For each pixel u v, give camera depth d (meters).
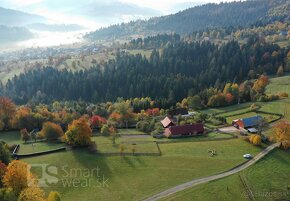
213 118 151.50
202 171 99.94
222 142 120.75
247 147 115.56
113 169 101.75
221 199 86.31
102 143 122.25
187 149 114.88
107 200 86.25
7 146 115.94
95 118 150.62
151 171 100.44
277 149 113.50
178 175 97.94
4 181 82.56
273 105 167.00
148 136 133.62
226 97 181.25
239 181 94.25
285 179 96.50
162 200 85.44
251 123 135.75
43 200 77.81
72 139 118.31
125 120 153.50
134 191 90.19
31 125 150.38
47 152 114.69
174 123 143.38
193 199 85.88
